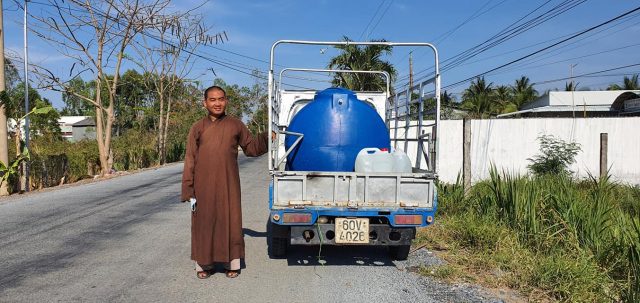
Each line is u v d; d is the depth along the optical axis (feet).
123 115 130.62
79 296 15.47
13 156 50.16
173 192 42.47
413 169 21.27
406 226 17.69
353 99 19.93
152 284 16.71
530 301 14.98
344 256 20.79
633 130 49.39
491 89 169.58
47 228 26.30
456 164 50.24
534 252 19.54
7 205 35.14
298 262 19.80
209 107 16.85
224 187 16.69
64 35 57.26
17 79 83.56
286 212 17.29
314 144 19.17
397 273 18.26
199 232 16.75
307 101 26.61
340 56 77.77
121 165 70.54
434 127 18.69
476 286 16.58
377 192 17.71
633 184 48.98
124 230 25.76
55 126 119.24
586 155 49.85
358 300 15.29
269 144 17.78
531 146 49.90
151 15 61.87
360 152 18.62
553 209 21.16
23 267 18.72
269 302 15.07
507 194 24.07
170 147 97.50
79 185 49.60
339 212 17.44
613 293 15.25
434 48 19.38
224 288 16.38
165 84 99.50
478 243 20.84
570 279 15.71
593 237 18.99
